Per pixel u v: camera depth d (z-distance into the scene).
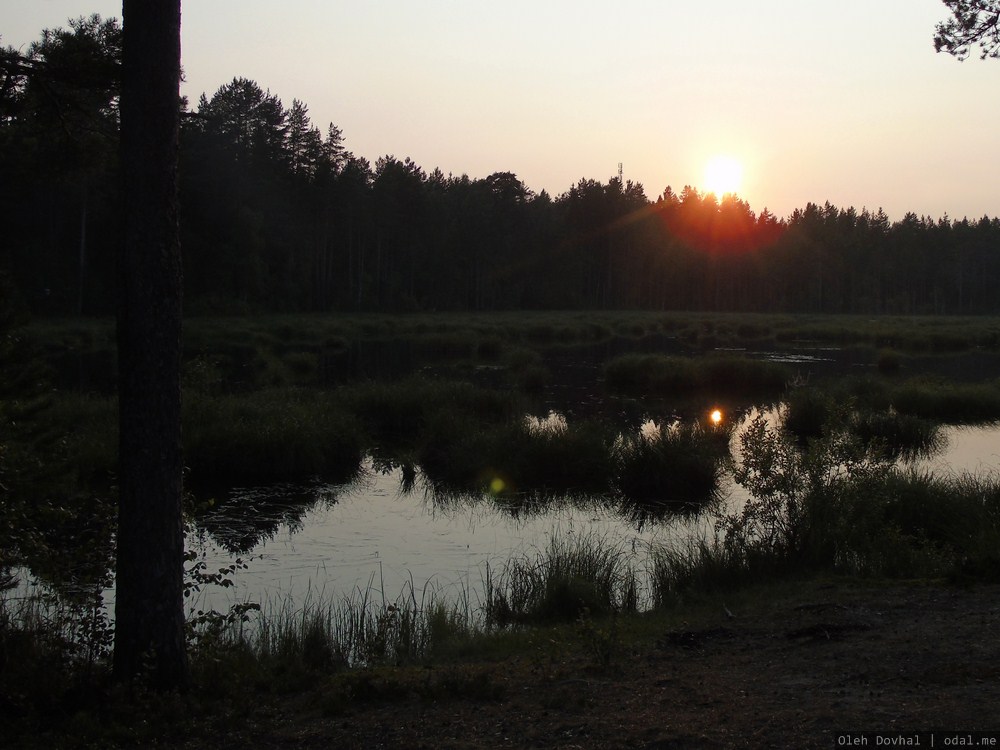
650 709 4.91
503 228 92.31
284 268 68.69
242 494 13.55
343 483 14.41
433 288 87.12
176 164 5.56
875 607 6.97
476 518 12.23
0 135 9.49
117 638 5.66
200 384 20.53
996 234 124.69
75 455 13.36
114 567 6.81
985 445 17.84
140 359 5.51
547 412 22.59
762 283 113.50
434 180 103.25
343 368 33.19
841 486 9.53
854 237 119.94
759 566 8.66
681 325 66.81
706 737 4.40
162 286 5.50
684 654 6.12
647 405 24.06
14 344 10.61
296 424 15.57
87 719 5.14
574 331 54.94
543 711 4.99
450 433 17.02
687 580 8.57
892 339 52.56
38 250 53.38
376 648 6.93
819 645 6.06
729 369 27.47
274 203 68.00
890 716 4.49
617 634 6.38
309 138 72.25
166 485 5.61
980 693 4.75
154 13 5.37
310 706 5.42
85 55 8.58
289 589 8.95
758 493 9.26
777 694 5.05
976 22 8.55
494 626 7.75
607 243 94.69
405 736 4.75
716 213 122.06
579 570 8.67
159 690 5.54
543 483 14.38
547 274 94.19
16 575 8.52
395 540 10.98
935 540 9.25
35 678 5.72
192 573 6.87
